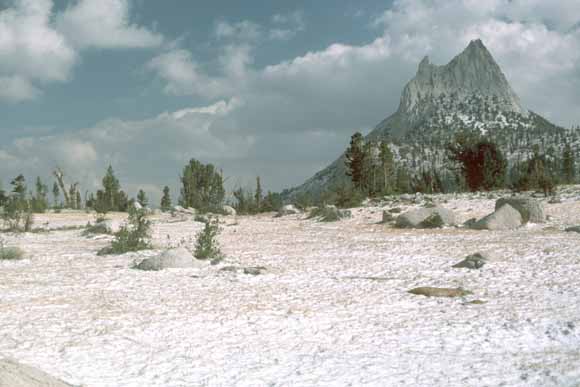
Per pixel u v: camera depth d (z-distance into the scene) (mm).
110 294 11766
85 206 67250
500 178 58688
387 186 57688
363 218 33250
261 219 40906
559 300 10703
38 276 14328
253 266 15953
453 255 17781
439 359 7211
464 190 62562
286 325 9031
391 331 8641
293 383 6336
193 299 11180
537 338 8164
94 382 6328
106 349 7684
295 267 15789
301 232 28031
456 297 11203
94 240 25406
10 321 9266
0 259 17844
